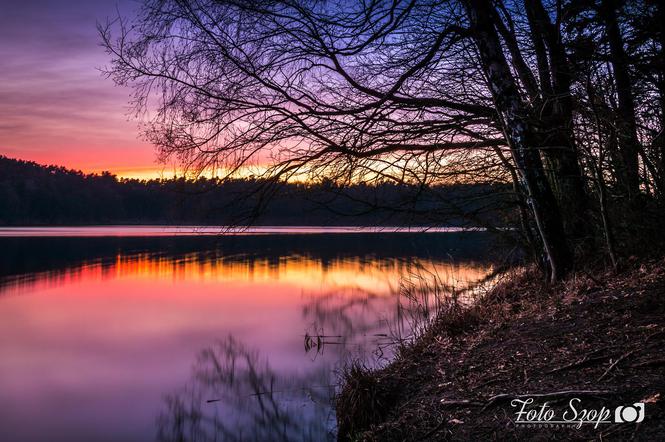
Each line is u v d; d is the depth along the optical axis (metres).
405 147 9.33
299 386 8.75
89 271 28.31
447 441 4.76
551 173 10.06
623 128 8.47
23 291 21.27
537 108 9.30
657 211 8.75
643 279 7.01
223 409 7.98
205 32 8.24
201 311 16.67
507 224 10.88
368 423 5.97
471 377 5.80
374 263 30.14
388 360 9.12
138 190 150.75
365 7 8.27
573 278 8.17
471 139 9.78
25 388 9.43
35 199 146.50
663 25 9.30
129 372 10.34
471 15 8.66
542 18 9.75
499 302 9.16
